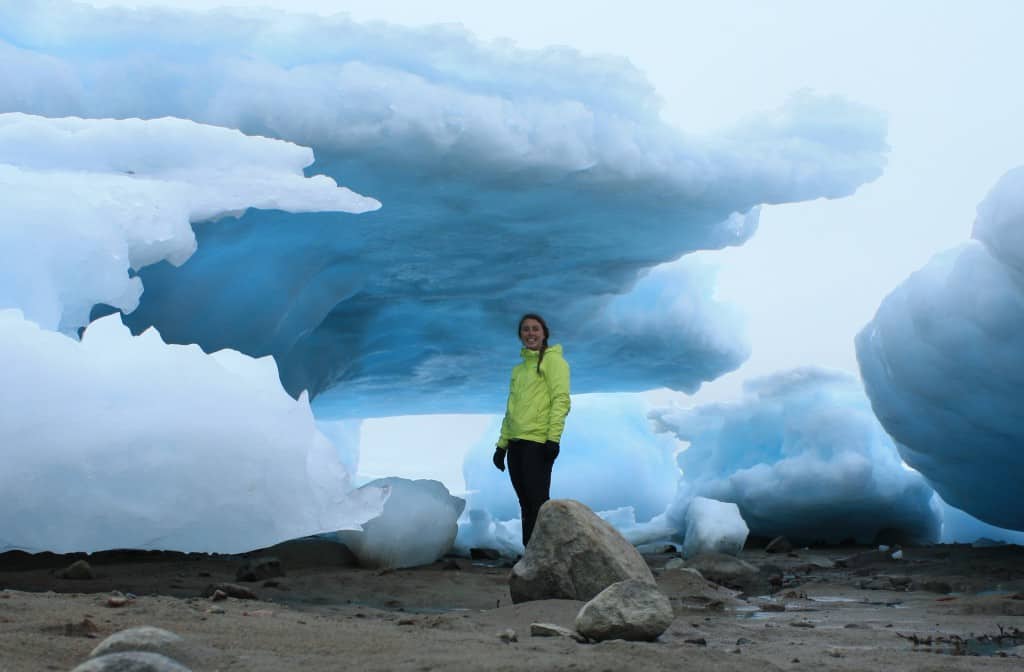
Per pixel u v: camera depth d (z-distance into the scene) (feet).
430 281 26.84
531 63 21.29
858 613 14.89
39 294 13.00
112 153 15.72
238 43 20.24
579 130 21.13
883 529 35.50
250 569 17.16
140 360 11.88
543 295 28.19
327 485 12.51
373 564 21.13
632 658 8.84
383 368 32.73
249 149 16.49
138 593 14.51
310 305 25.07
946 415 25.88
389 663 8.27
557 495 43.52
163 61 19.57
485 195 22.18
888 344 26.45
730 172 23.34
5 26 19.30
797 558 28.96
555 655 8.86
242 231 20.89
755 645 10.93
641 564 13.82
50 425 10.94
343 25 20.53
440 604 15.37
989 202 21.67
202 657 8.18
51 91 18.66
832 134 24.52
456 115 20.12
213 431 11.62
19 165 15.06
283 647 9.07
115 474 11.03
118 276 13.91
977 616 14.44
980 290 22.93
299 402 12.98
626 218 23.85
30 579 15.78
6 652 7.94
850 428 33.60
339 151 20.20
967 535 34.81
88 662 6.46
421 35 20.75
